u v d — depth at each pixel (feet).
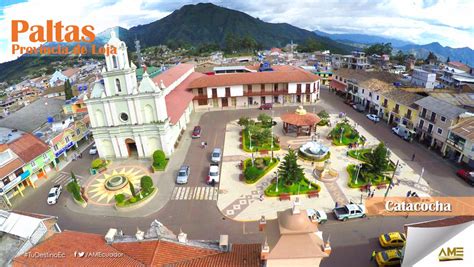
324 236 122.42
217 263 76.79
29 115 240.12
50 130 208.44
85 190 162.50
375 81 275.18
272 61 491.72
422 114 202.28
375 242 118.83
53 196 155.94
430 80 290.76
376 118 245.04
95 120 185.06
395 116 236.02
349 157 188.24
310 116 217.97
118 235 90.48
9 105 461.37
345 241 119.65
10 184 154.92
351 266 107.86
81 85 385.09
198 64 491.72
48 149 180.96
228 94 288.92
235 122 256.93
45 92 411.54
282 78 288.71
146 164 186.70
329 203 143.23
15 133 196.65
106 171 180.75
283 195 147.84
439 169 170.81
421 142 205.98
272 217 134.72
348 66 436.76
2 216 98.68
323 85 386.11
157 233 84.23
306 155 187.32
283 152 197.67
